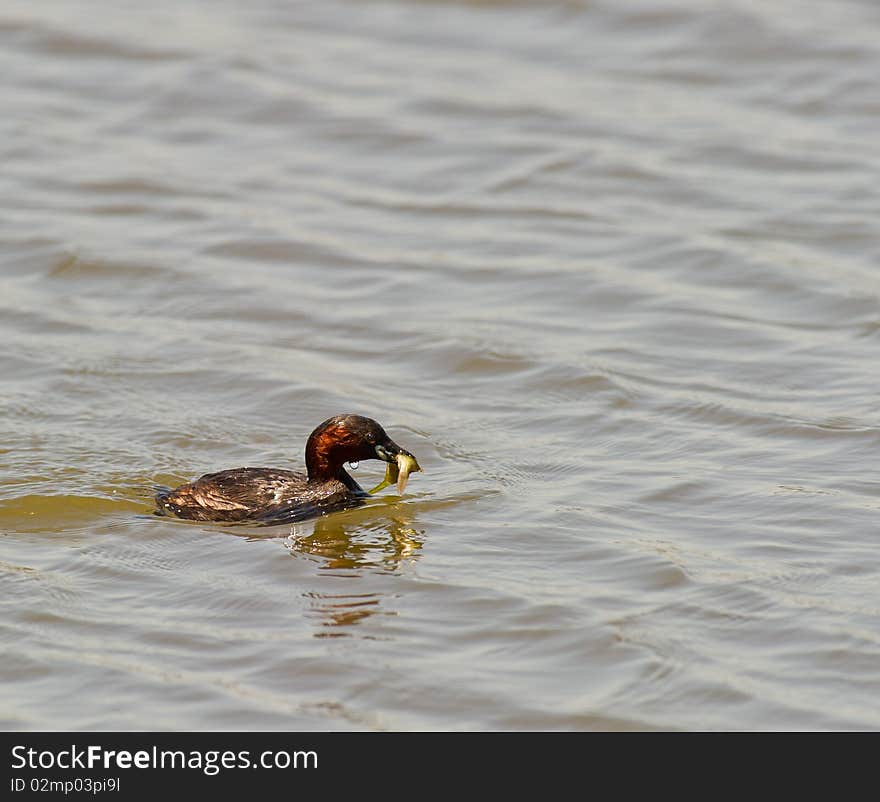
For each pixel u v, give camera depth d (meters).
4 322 20.69
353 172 26.08
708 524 14.96
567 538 14.72
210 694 12.22
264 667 12.56
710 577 13.84
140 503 15.62
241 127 27.73
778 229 23.44
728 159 25.92
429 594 13.68
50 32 31.09
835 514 15.06
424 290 21.83
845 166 25.56
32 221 24.02
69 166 26.12
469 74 29.30
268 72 29.45
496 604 13.46
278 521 15.16
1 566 14.23
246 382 18.75
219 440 17.25
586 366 19.08
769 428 17.28
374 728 11.80
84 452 16.75
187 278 22.12
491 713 11.94
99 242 23.25
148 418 17.75
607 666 12.48
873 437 16.88
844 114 27.53
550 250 23.06
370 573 14.09
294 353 19.77
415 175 25.88
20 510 15.36
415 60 29.95
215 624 13.23
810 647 12.66
